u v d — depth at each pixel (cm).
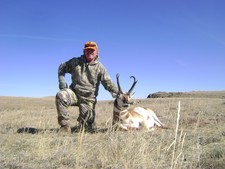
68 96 309
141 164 164
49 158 185
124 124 319
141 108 364
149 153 182
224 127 285
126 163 162
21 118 444
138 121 331
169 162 174
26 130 312
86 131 303
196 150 194
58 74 325
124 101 319
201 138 237
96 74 321
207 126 319
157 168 162
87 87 318
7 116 509
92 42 319
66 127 304
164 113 471
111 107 691
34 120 431
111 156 172
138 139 194
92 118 321
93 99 323
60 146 212
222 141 224
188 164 173
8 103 1302
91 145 205
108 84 324
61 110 306
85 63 319
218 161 176
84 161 178
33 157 189
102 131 306
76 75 320
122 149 174
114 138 197
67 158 182
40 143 208
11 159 182
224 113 467
